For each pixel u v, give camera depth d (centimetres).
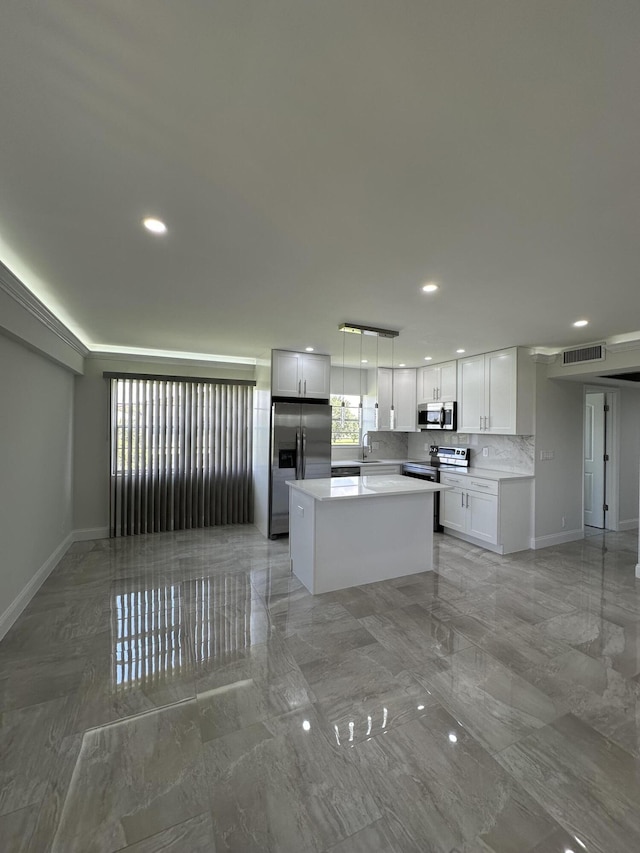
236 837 129
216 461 541
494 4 83
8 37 91
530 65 97
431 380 577
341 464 555
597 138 120
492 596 320
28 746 165
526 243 192
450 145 125
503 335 387
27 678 211
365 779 151
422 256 208
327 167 137
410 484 375
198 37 91
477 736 173
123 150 129
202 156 132
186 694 199
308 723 180
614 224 173
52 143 125
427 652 238
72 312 321
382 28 88
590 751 165
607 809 140
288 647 242
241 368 554
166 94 107
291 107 111
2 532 253
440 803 142
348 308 303
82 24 88
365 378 646
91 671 218
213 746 166
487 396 478
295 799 143
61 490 402
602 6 83
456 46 92
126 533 489
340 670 219
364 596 319
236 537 486
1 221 175
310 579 327
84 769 154
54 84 104
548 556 425
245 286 256
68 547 437
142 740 169
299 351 491
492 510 437
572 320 329
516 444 477
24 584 293
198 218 172
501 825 134
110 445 477
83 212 168
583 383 487
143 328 375
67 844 127
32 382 305
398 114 112
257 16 86
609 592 330
